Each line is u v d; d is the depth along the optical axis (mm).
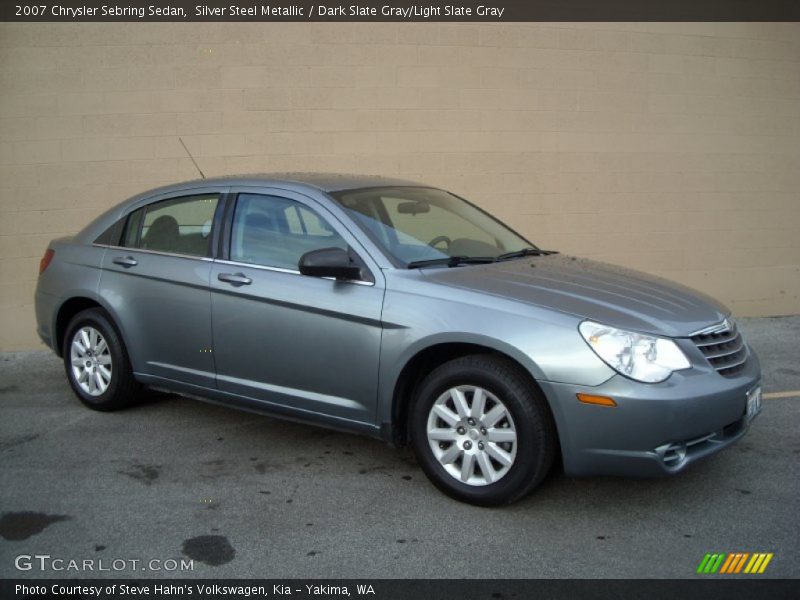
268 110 8000
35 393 6281
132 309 5316
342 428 4504
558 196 8562
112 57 7777
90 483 4512
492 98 8336
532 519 4016
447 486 4168
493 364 4000
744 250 9062
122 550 3762
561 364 3801
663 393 3738
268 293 4637
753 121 8953
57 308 5773
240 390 4859
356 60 8078
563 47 8430
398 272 4340
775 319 8977
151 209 5473
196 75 7883
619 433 3744
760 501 4195
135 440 5188
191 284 4984
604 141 8617
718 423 3902
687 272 8945
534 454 3896
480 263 4680
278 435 5277
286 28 7949
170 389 5270
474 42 8250
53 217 7820
